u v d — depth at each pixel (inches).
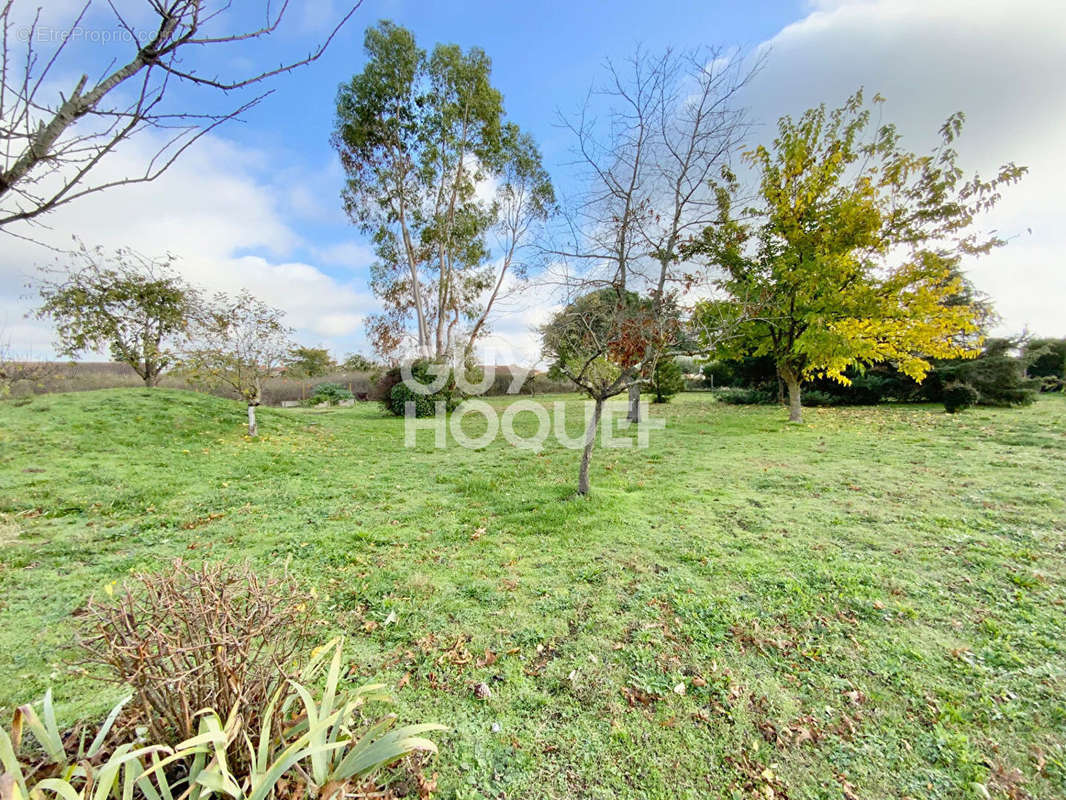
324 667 86.0
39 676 83.0
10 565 131.6
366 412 661.3
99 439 300.0
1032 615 97.6
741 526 156.2
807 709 74.9
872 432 324.8
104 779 44.0
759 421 419.2
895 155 324.8
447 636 97.9
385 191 614.5
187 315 418.0
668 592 113.9
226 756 55.2
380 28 569.9
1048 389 571.5
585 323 211.2
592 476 236.1
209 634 55.6
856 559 127.1
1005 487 181.0
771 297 322.7
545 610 107.7
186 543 151.4
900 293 330.3
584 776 63.7
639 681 82.7
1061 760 63.1
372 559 138.6
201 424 371.2
